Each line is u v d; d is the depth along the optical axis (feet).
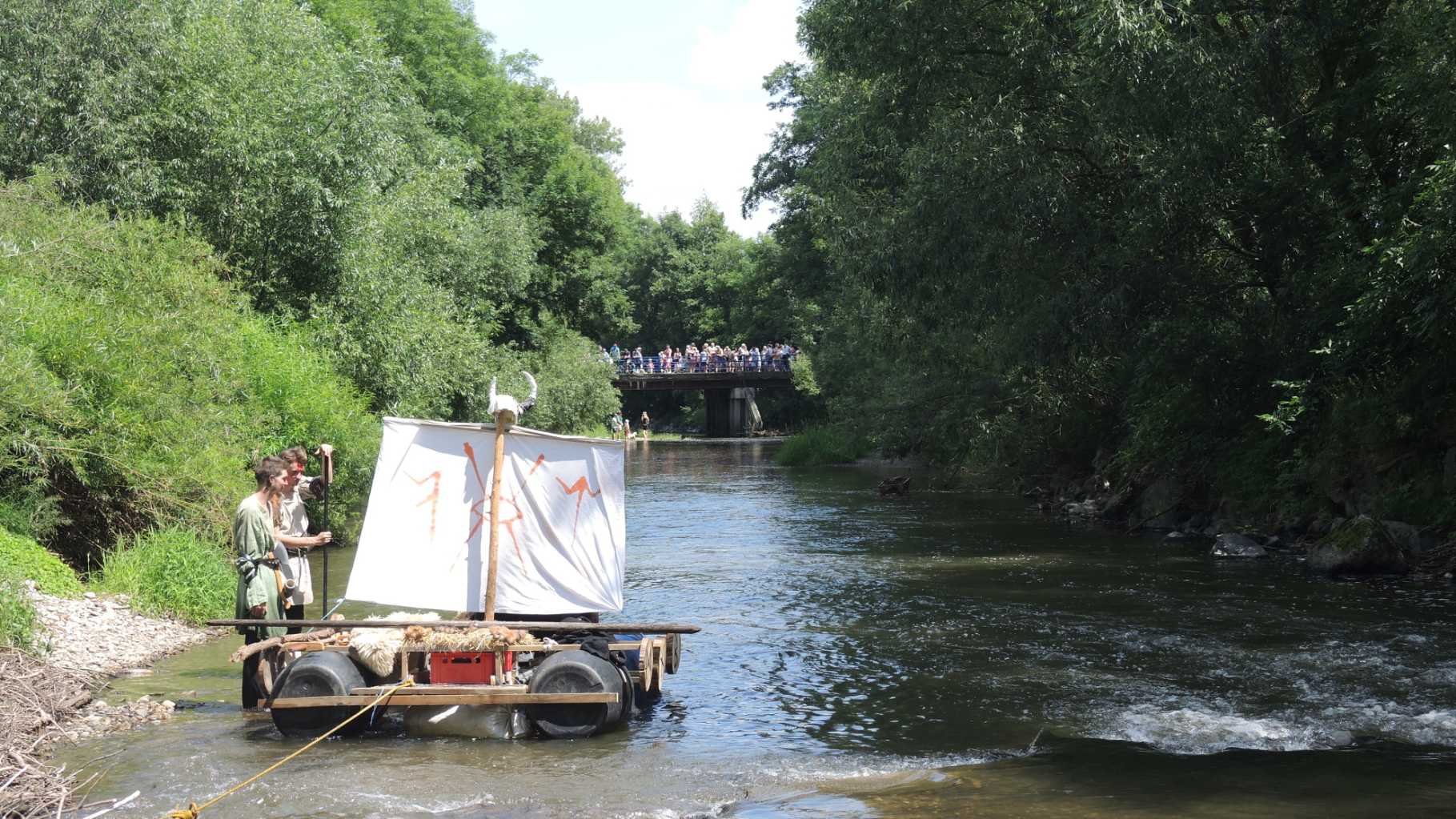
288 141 71.26
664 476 129.39
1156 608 41.37
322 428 58.95
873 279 72.38
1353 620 38.55
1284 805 20.58
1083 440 86.99
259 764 23.29
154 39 65.10
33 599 34.30
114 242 52.80
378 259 77.82
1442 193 45.14
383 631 26.12
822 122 85.76
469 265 110.11
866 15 68.54
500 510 28.48
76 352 42.29
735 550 61.46
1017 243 67.10
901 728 26.35
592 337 211.20
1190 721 26.32
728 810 20.67
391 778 22.45
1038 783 22.08
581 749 24.66
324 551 28.60
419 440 28.55
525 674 27.14
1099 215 67.92
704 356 241.35
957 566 53.72
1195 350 65.00
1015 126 63.62
